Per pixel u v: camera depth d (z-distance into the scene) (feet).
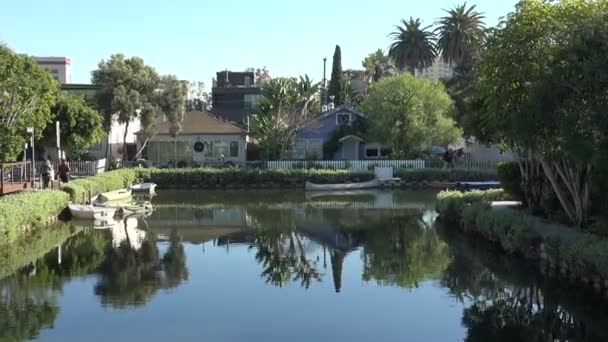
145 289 44.09
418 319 36.96
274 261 54.39
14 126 79.30
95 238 66.74
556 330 34.53
